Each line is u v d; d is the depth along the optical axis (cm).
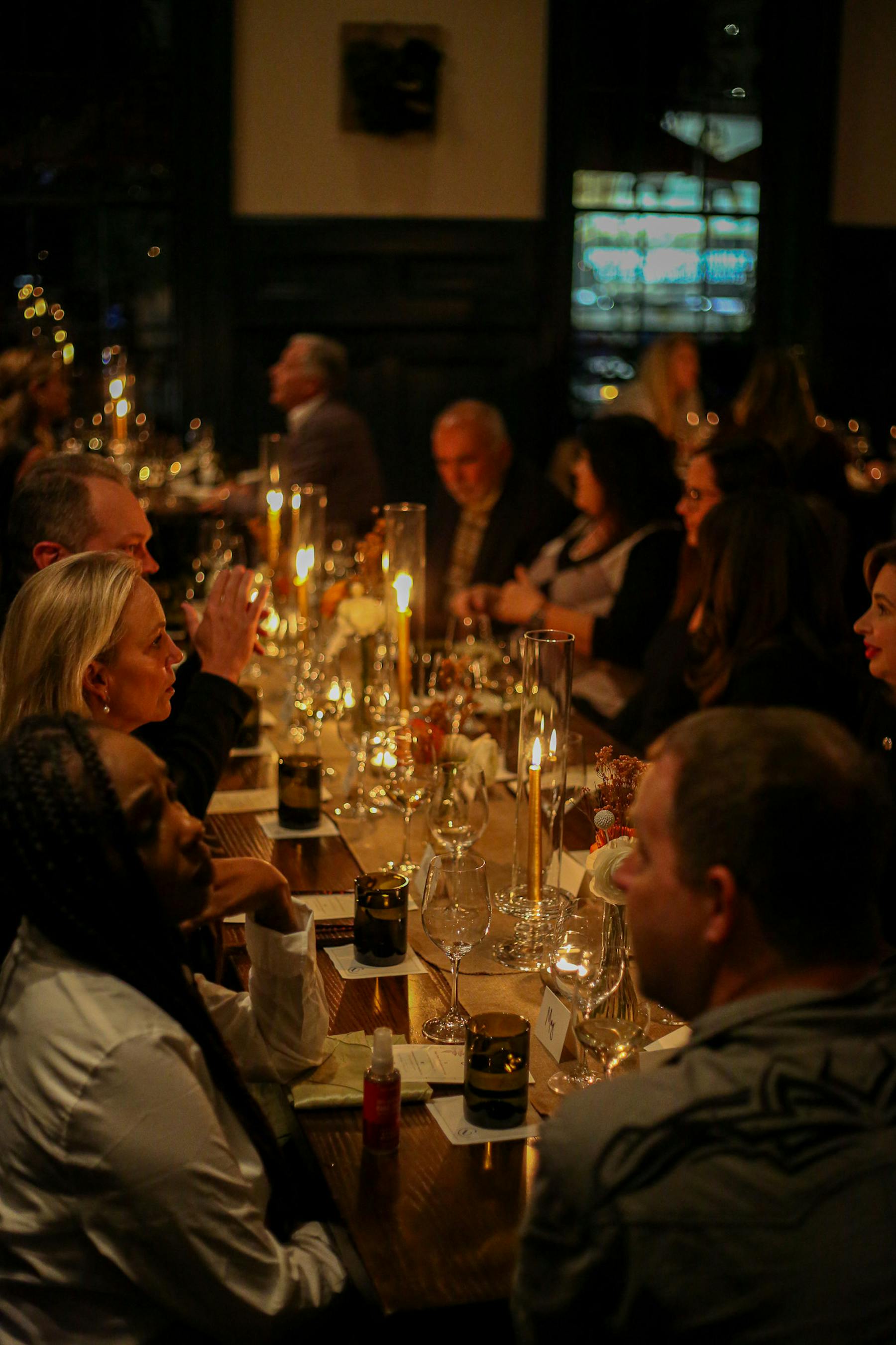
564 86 661
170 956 133
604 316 701
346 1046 170
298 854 235
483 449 462
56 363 519
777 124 690
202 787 217
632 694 380
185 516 526
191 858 136
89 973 129
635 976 169
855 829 99
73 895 127
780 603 277
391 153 659
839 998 98
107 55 636
